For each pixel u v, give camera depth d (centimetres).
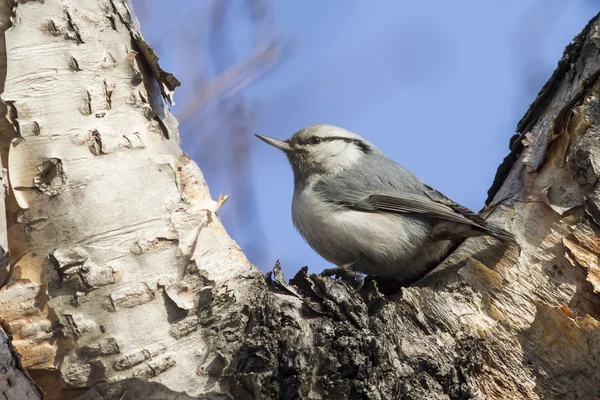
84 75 641
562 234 772
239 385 588
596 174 774
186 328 598
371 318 675
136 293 591
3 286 585
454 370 673
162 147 676
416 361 666
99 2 684
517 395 686
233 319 617
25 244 590
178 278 610
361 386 614
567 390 683
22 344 573
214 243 643
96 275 584
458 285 751
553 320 702
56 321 579
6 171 595
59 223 593
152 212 620
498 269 762
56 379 574
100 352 575
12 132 602
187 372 588
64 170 603
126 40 696
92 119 630
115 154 628
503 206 853
